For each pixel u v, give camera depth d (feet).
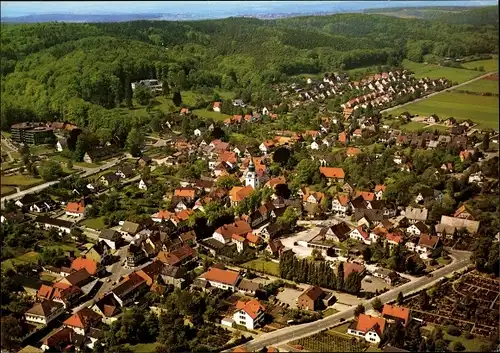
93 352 548.72
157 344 561.02
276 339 565.53
